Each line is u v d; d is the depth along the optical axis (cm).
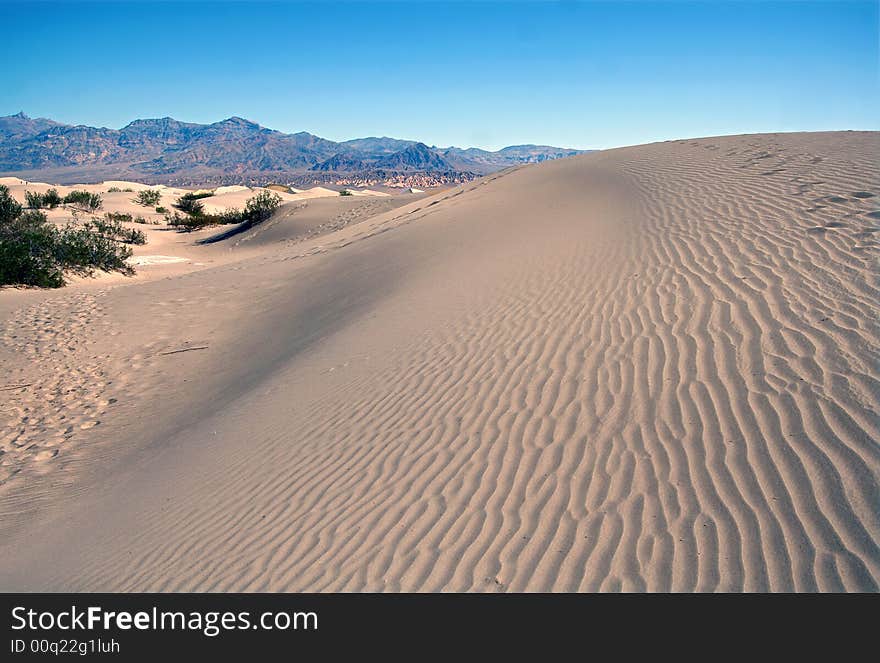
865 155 1276
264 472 576
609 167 1881
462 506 442
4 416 941
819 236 804
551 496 431
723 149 1745
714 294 701
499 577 370
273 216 3556
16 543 600
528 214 1527
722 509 384
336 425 629
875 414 432
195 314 1456
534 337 711
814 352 529
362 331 947
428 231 1645
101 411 953
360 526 447
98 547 536
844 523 354
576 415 523
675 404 504
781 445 427
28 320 1426
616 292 789
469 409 578
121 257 2389
